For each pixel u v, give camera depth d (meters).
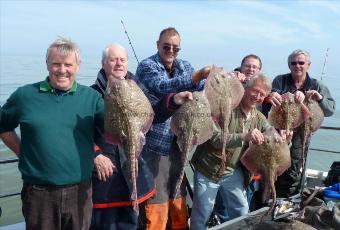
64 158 3.44
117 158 4.21
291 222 3.99
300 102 5.28
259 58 6.09
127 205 4.27
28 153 3.45
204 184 5.08
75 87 3.61
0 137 3.67
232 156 4.99
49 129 3.41
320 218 4.04
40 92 3.50
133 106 3.63
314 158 18.50
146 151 4.94
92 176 4.16
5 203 12.05
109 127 3.65
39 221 3.48
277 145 4.70
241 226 4.05
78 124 3.54
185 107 4.12
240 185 5.20
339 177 5.84
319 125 5.69
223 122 4.42
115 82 3.71
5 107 3.56
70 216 3.57
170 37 5.05
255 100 4.90
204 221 5.15
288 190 6.21
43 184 3.44
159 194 5.00
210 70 4.52
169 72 5.27
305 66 6.25
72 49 3.47
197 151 5.15
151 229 4.96
